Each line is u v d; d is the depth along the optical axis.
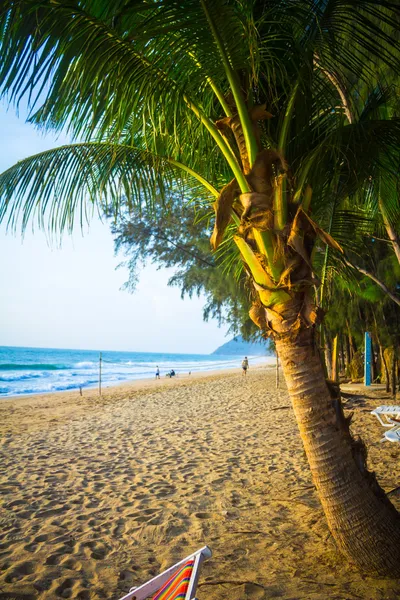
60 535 4.34
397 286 14.63
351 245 4.90
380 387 14.69
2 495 5.65
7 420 13.12
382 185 4.54
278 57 3.29
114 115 3.04
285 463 6.66
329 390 3.21
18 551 3.99
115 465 7.03
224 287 16.95
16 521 4.73
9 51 2.33
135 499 5.35
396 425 7.57
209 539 4.13
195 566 1.82
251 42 2.74
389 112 5.61
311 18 3.00
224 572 3.46
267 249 2.99
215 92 3.14
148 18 2.66
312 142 3.59
